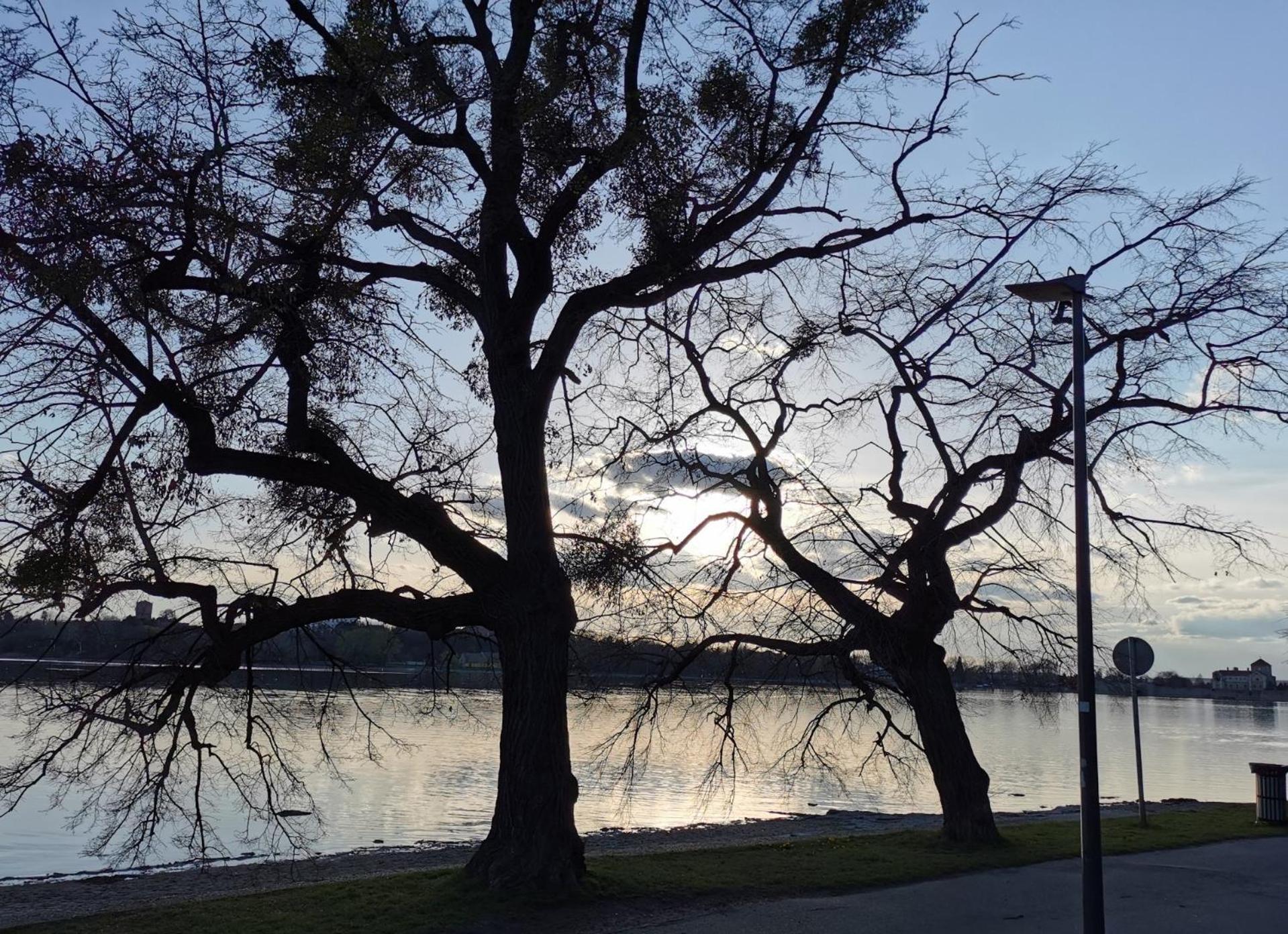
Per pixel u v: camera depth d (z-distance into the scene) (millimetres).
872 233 15109
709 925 11102
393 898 12188
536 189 14758
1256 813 23812
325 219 12297
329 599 12594
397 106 12758
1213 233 17188
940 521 17312
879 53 14141
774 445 17266
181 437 12211
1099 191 16891
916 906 12281
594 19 13914
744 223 14180
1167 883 14016
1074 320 11062
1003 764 52344
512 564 12695
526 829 12156
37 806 32062
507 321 13398
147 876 20438
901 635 17328
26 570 10492
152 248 11312
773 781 40438
